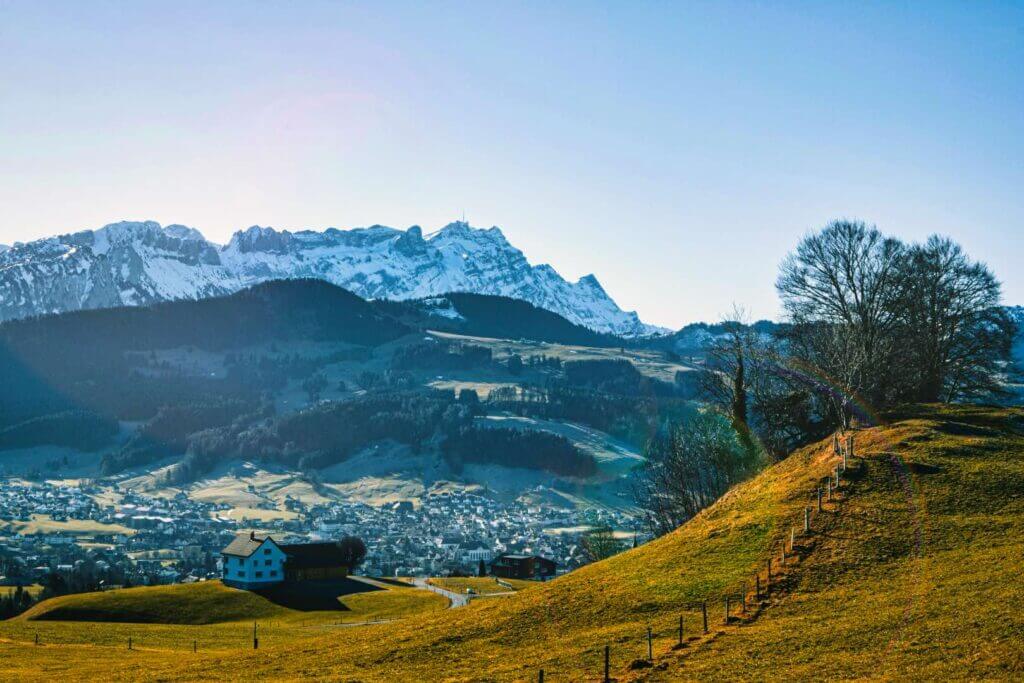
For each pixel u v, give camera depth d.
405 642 66.00
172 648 97.88
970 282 97.38
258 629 117.81
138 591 145.75
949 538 58.28
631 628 57.12
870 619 49.19
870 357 87.06
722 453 90.62
